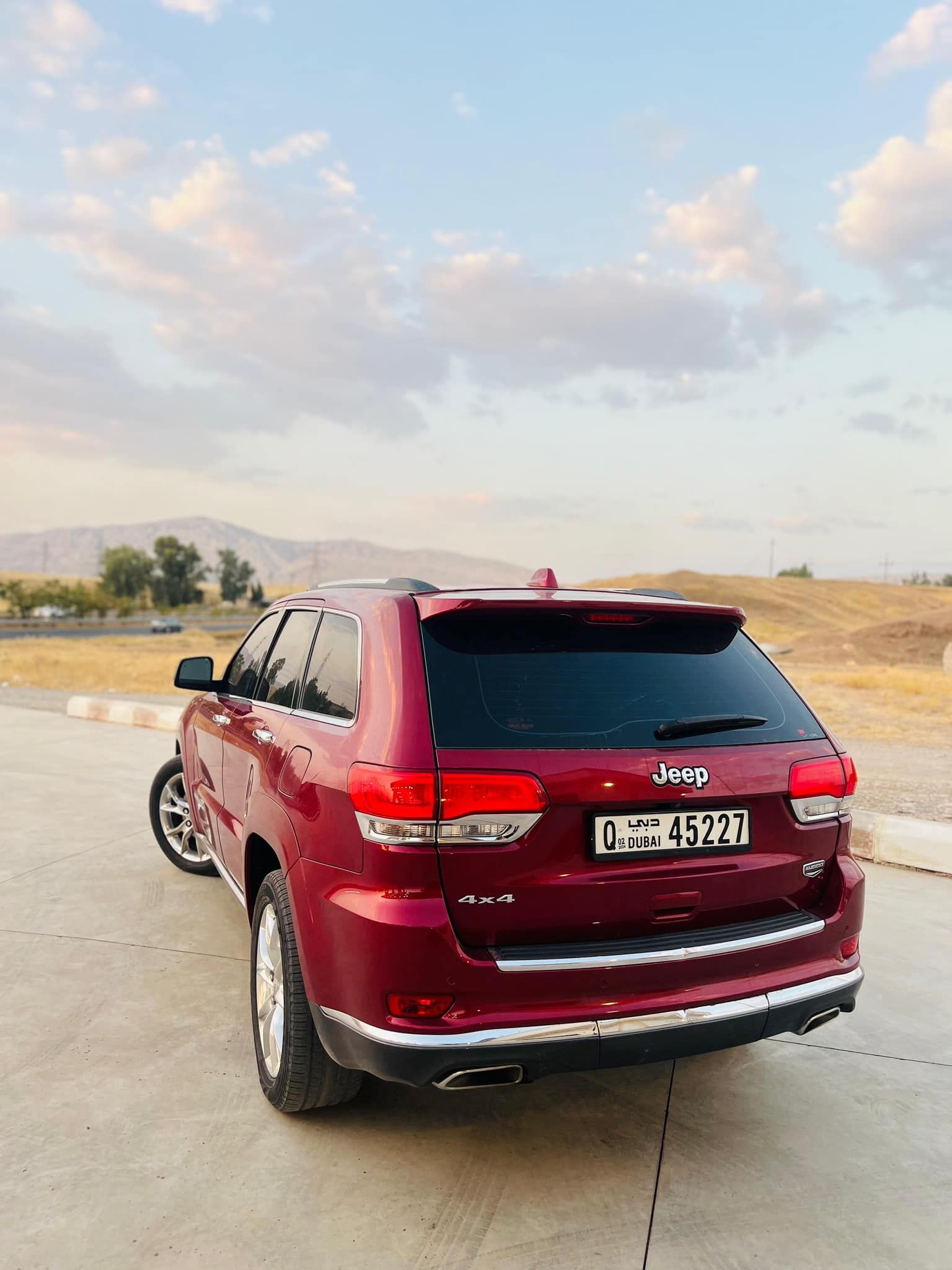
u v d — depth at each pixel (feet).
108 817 23.12
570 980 7.97
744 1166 9.22
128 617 368.07
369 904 7.97
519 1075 8.01
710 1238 8.09
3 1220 8.09
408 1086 10.63
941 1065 11.50
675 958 8.27
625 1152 9.41
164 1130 9.57
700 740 8.75
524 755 8.02
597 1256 7.82
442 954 7.76
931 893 18.43
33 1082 10.48
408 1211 8.35
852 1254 7.96
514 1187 8.76
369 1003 7.98
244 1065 10.98
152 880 18.03
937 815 23.88
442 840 7.84
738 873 8.79
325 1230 8.07
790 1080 11.05
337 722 9.22
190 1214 8.23
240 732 12.39
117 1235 7.93
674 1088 10.78
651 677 9.00
